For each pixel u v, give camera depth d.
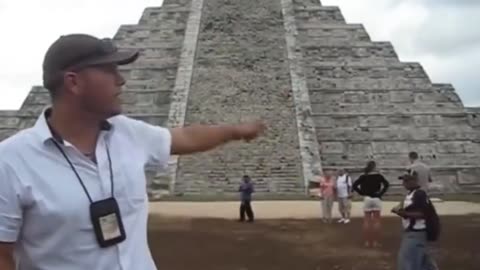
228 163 37.56
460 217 27.05
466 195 39.28
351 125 42.66
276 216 27.55
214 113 40.53
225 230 23.78
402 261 12.84
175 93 42.12
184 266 17.50
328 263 17.92
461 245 20.09
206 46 46.22
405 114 42.97
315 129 41.12
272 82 42.94
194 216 27.50
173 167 37.19
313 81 45.19
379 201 20.34
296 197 34.81
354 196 37.22
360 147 41.62
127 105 44.91
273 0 50.81
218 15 49.09
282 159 37.72
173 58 47.62
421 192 12.71
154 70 46.62
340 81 45.19
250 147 38.50
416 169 19.38
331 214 26.48
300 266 17.58
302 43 48.38
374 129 42.41
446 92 44.41
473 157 41.41
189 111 40.69
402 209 12.82
